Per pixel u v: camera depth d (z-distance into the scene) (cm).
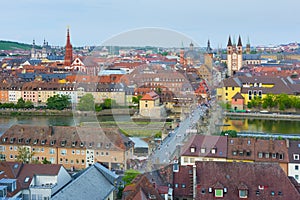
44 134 12475
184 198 7362
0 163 8819
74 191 6775
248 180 6875
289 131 18712
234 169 7025
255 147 10662
